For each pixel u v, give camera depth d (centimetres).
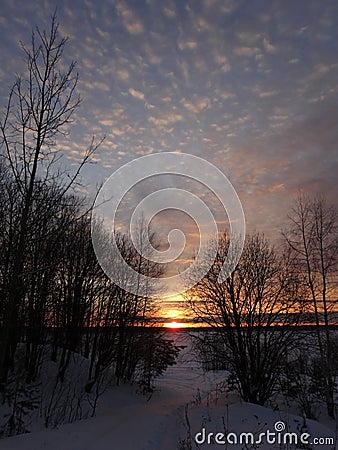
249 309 1805
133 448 870
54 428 1019
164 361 2716
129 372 2566
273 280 1836
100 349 2064
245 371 1750
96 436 952
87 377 2120
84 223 1828
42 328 1853
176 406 1803
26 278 1101
